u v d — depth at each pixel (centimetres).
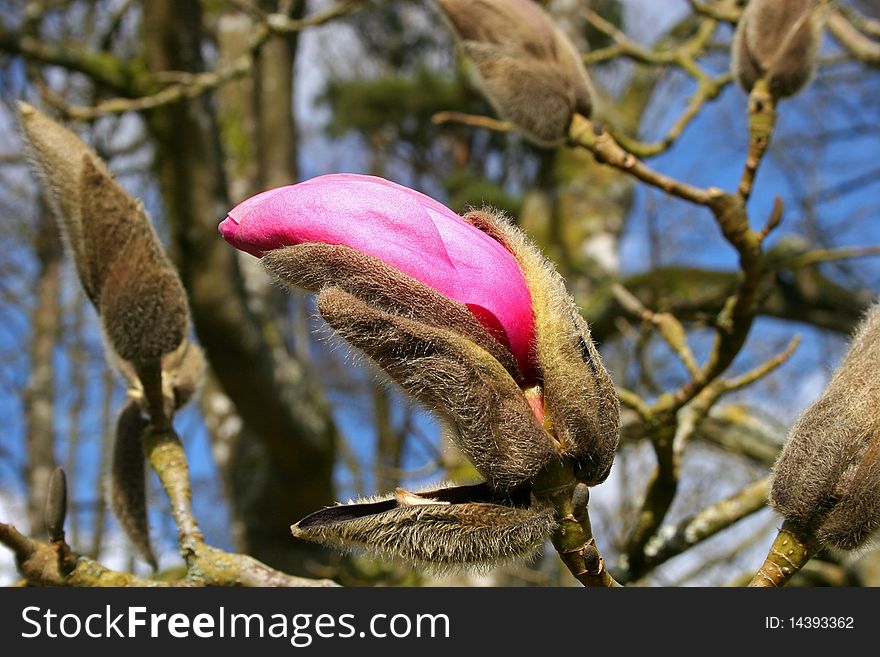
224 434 160
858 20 104
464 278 54
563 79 70
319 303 53
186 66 132
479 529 54
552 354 54
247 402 136
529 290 54
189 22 131
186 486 64
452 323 54
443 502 55
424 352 54
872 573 89
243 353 131
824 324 158
